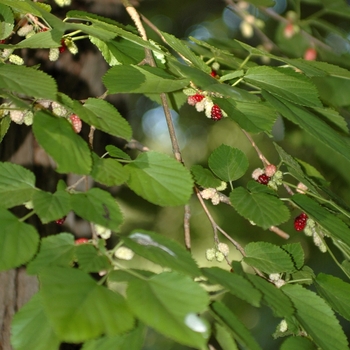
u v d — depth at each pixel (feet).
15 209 6.44
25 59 6.77
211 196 5.99
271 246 5.74
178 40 5.92
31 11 5.85
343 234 5.84
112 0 7.07
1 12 5.94
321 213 5.94
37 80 5.52
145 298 5.18
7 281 6.38
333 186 8.93
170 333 5.10
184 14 13.19
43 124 5.42
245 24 8.17
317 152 8.48
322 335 5.57
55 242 5.38
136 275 5.26
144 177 5.55
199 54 6.73
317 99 5.88
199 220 13.96
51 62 6.82
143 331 5.32
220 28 13.84
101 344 5.28
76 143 5.43
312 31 9.50
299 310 5.64
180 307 5.18
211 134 16.24
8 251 5.29
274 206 5.77
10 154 6.60
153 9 12.69
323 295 5.77
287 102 5.90
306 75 6.12
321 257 13.01
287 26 8.20
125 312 5.16
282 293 5.56
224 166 6.06
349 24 11.32
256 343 5.35
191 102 6.03
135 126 17.22
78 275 5.22
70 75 6.88
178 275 5.25
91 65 6.95
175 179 5.56
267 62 8.12
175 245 5.39
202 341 5.11
